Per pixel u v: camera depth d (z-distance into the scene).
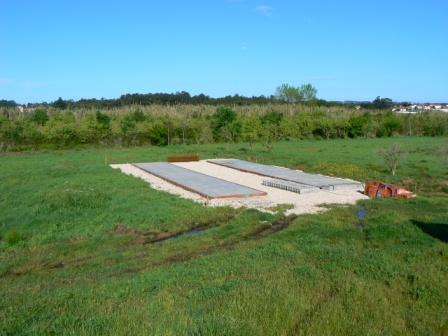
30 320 7.86
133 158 42.69
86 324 7.23
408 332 7.49
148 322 7.17
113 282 10.30
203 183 27.30
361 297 8.65
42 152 49.94
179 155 43.22
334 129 66.50
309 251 12.27
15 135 52.09
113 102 107.25
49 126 54.16
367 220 18.33
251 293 8.38
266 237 16.06
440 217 18.17
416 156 41.16
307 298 8.41
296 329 7.30
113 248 15.27
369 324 7.57
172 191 25.52
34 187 25.53
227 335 6.67
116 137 56.91
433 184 27.56
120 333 6.82
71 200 21.09
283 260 11.41
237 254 12.55
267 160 40.38
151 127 57.31
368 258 11.32
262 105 95.44
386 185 23.77
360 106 113.06
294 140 63.47
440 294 8.99
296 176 29.88
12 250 14.96
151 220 18.42
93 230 17.06
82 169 33.50
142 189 25.28
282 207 21.20
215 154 45.88
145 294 9.06
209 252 14.42
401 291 9.26
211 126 61.41
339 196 23.97
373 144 54.97
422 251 12.29
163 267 12.19
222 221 19.11
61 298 8.98
